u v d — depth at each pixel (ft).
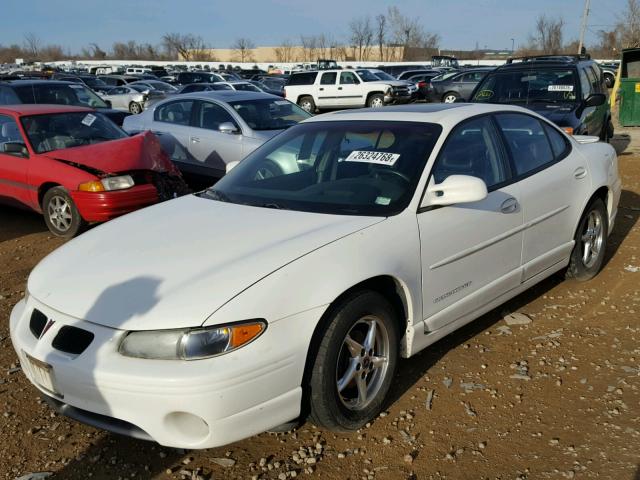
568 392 11.24
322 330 9.41
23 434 10.49
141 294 9.09
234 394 8.41
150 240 10.68
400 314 10.94
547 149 14.89
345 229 10.20
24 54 284.00
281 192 12.26
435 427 10.32
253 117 28.86
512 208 12.91
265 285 8.90
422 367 12.26
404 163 11.73
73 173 21.53
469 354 12.75
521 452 9.62
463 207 11.80
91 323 8.98
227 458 9.72
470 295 12.18
